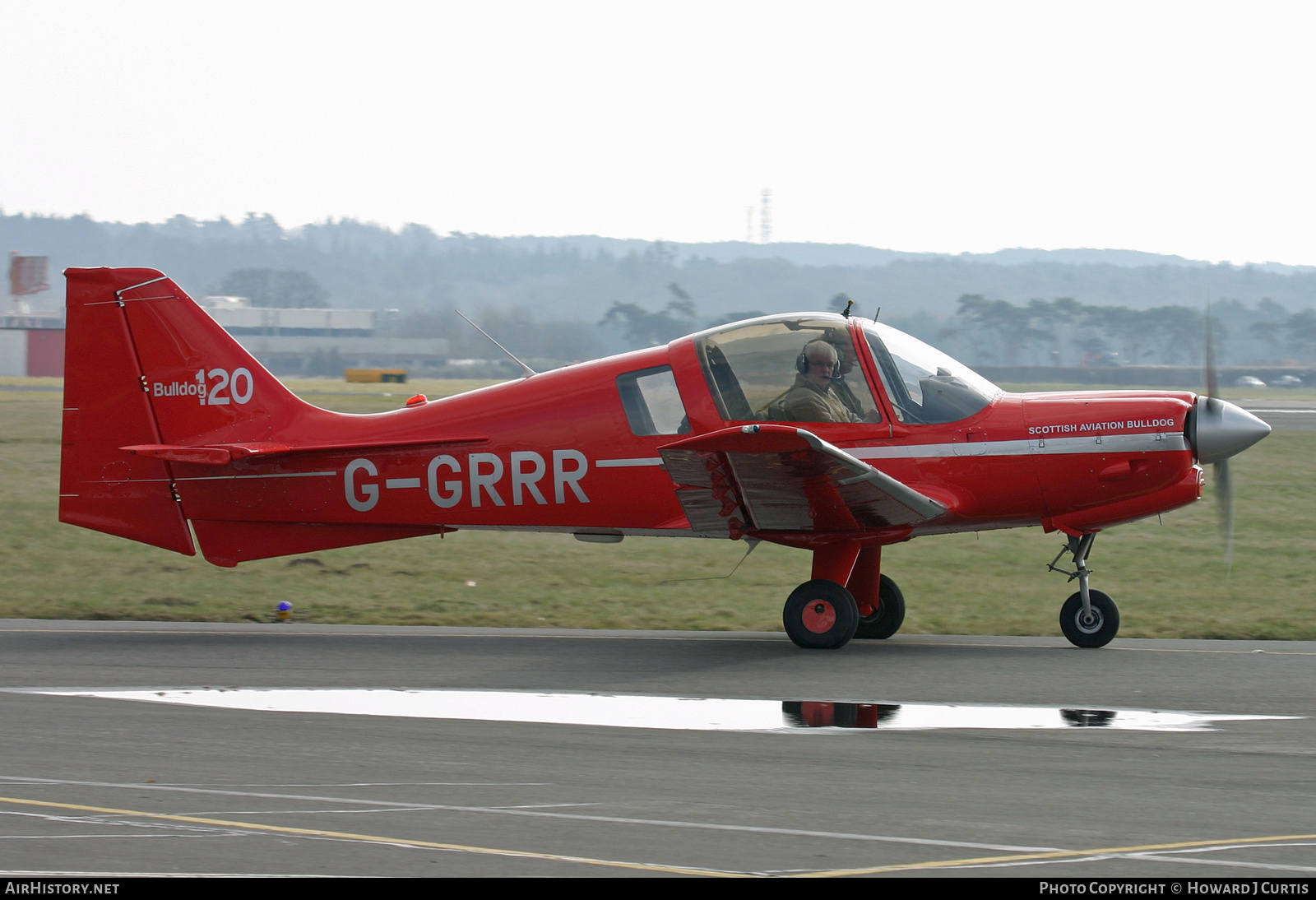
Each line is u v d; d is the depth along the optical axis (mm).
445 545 50438
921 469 30938
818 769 18906
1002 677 26625
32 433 90688
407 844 15328
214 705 23891
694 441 26359
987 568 45531
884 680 26312
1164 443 30531
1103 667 27797
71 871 14344
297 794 17469
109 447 34719
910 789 17797
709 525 31688
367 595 40562
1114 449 30578
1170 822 16250
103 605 38031
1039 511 31328
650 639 32625
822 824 16141
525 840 15492
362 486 33781
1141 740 20781
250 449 33000
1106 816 16500
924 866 14547
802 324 31500
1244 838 15594
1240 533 53312
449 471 33344
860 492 28750
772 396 31312
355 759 19516
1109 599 31109
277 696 24812
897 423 31031
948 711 23219
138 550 48688
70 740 20766
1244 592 40531
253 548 34719
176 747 20328
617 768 18969
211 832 15766
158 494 34656
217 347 34594
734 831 15875
